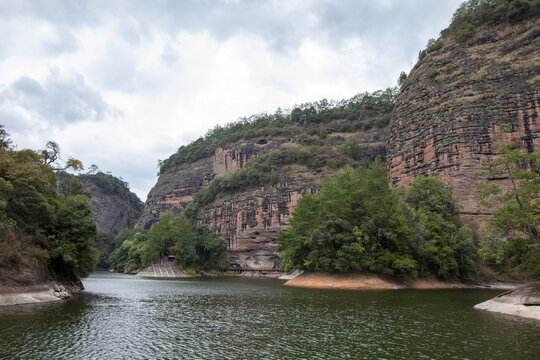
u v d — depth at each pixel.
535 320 28.91
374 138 162.88
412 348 20.06
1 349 18.83
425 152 97.69
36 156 51.28
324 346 20.52
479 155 86.38
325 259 64.12
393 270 62.88
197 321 28.25
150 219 199.25
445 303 40.19
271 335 23.31
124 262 152.50
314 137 175.75
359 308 35.75
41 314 29.08
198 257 127.12
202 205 166.75
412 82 111.38
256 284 77.44
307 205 75.19
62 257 45.81
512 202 35.78
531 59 89.88
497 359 17.94
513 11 98.00
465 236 73.12
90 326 25.28
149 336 22.70
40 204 41.97
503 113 86.94
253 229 135.00
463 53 103.06
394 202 67.88
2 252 34.66
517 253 37.62
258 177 148.50
